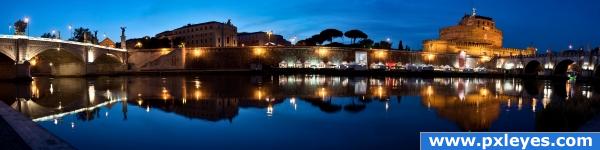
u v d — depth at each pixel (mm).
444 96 35406
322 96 34656
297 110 25312
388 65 104500
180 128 18938
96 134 17609
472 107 27188
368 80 63125
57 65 83000
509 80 74562
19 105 28438
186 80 60875
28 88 45531
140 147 15375
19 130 15797
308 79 64875
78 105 28125
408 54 118812
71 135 17406
